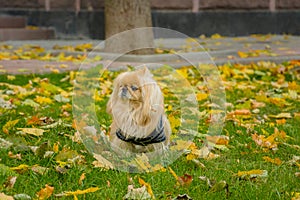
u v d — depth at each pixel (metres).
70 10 9.77
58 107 4.16
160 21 9.70
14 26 9.41
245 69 5.90
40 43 8.52
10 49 7.71
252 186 2.88
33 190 2.75
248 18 10.27
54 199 2.70
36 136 3.46
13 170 2.94
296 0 10.34
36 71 5.73
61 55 6.84
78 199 2.70
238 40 9.36
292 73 5.74
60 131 3.55
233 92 4.88
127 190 2.80
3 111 3.96
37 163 3.06
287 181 2.95
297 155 3.33
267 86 5.15
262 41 9.15
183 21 9.85
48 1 9.88
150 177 2.94
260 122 3.91
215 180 2.90
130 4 6.80
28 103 4.19
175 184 2.87
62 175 2.93
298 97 4.67
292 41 9.15
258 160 3.23
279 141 3.53
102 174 2.96
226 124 3.80
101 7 9.55
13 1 9.97
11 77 5.18
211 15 10.05
